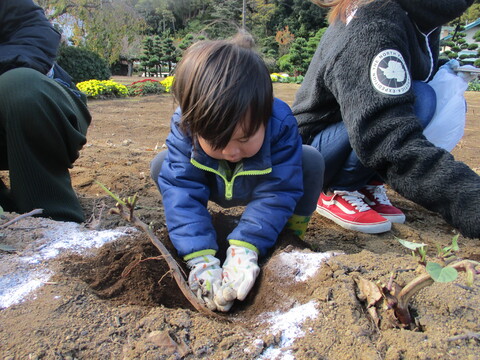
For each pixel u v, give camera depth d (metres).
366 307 1.11
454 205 1.38
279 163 1.48
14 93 1.64
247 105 1.19
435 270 0.84
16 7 1.94
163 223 1.89
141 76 23.61
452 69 2.26
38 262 1.35
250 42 1.47
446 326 1.03
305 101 2.10
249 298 1.35
